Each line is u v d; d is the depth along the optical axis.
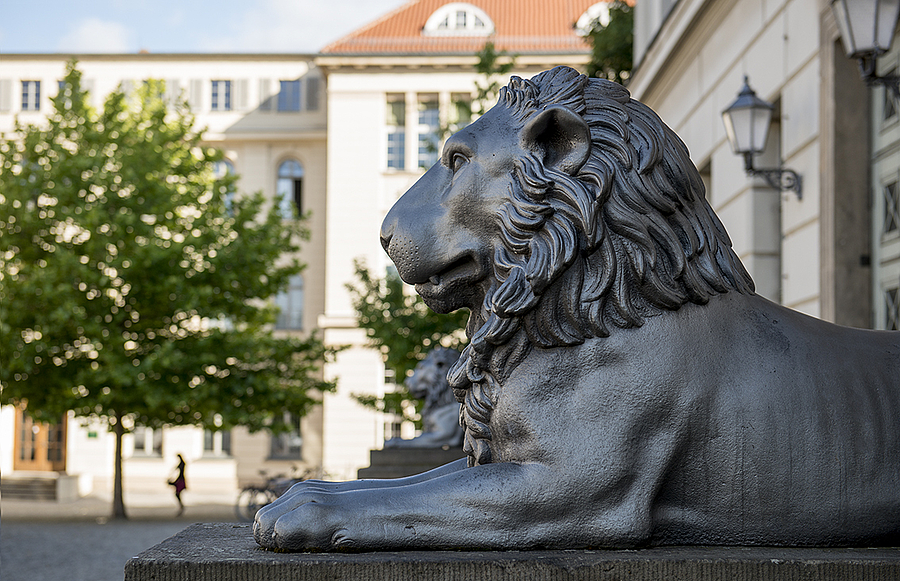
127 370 14.40
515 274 1.74
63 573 8.77
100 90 26.91
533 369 1.73
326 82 26.72
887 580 1.57
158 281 15.05
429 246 1.83
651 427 1.69
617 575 1.57
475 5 25.98
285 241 16.64
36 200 15.52
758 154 7.59
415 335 15.48
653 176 1.76
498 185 1.79
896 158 5.70
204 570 1.58
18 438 25.08
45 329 14.45
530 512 1.66
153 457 25.28
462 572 1.56
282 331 26.11
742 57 8.25
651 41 11.20
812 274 6.54
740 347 1.75
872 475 1.73
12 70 27.03
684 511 1.73
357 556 1.61
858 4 4.72
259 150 26.80
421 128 24.69
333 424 24.02
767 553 1.64
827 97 6.23
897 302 5.66
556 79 1.84
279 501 1.76
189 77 26.92
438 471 1.93
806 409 1.73
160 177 15.90
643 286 1.72
